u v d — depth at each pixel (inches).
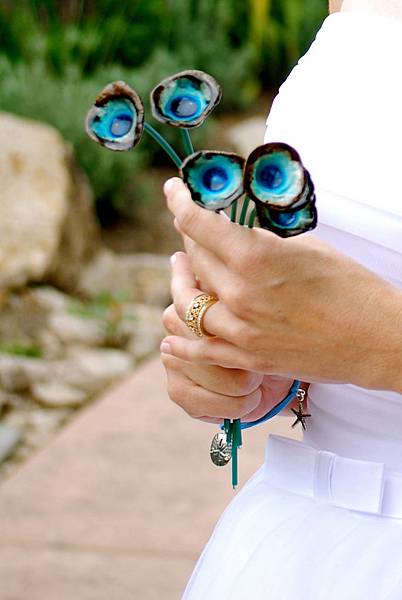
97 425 168.9
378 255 50.9
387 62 51.7
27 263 229.1
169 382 55.2
